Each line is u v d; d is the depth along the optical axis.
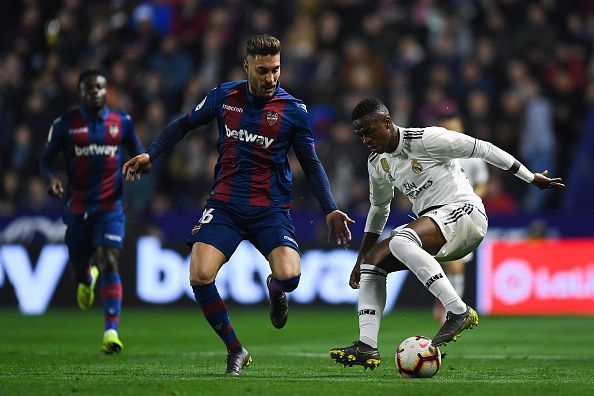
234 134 23.47
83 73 31.58
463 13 62.97
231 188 23.48
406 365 22.83
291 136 23.69
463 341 37.47
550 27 62.22
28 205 58.34
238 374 23.36
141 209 56.97
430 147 24.06
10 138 61.81
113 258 31.09
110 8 65.50
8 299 52.25
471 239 24.48
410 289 51.56
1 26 69.69
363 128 23.84
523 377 23.89
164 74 62.09
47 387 20.44
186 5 64.69
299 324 44.47
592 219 53.06
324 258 51.78
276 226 23.39
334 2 63.66
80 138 31.42
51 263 52.16
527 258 50.69
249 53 22.86
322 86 59.62
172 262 51.72
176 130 23.84
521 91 57.75
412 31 62.66
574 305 50.59
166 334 39.31
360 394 19.44
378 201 25.30
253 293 51.34
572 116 59.34
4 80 64.38
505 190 56.19
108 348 30.11
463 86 58.16
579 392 20.30
